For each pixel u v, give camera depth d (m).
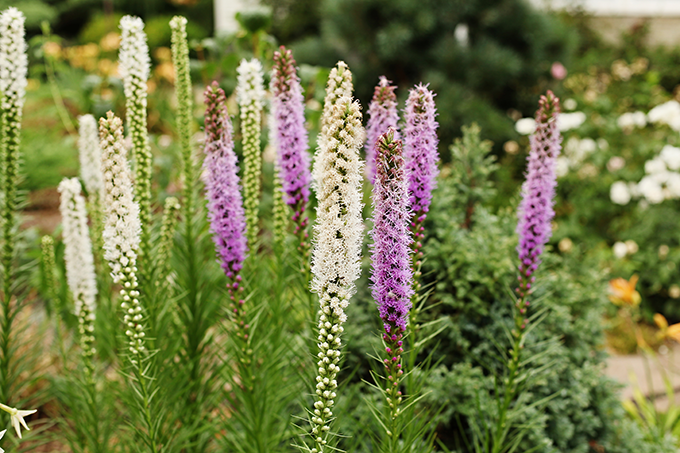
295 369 3.25
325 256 2.04
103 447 3.51
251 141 3.49
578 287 4.44
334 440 2.65
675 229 7.49
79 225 3.21
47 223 7.85
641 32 13.53
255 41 5.52
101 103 5.00
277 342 3.54
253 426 3.33
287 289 3.83
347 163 1.96
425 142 2.56
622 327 7.29
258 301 3.58
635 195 8.04
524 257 3.16
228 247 2.98
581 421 4.00
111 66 10.30
